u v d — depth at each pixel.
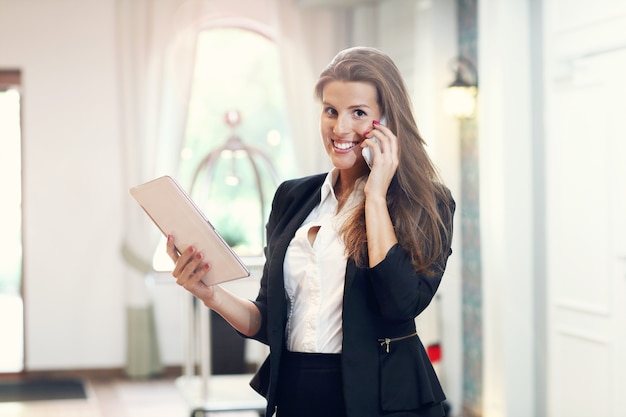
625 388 4.45
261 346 5.28
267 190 7.84
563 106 4.90
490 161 5.34
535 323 5.22
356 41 7.50
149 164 7.54
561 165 4.93
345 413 1.98
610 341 4.55
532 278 5.24
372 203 1.96
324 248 2.05
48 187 7.62
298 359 2.03
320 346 2.01
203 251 2.07
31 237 7.60
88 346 7.68
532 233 5.24
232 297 2.19
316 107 7.62
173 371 7.72
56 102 7.62
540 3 5.13
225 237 7.52
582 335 4.76
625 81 4.40
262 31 7.84
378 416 1.96
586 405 4.75
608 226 4.55
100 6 7.64
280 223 2.17
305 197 2.19
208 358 4.75
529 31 5.24
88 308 7.67
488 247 5.40
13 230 7.88
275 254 2.10
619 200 4.47
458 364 6.00
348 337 1.96
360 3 7.39
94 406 6.53
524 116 5.24
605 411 4.60
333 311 2.02
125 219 7.57
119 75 7.55
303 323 2.04
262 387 2.17
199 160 7.83
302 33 7.61
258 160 7.84
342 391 1.98
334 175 2.16
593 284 4.68
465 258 5.97
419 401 1.99
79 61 7.62
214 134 7.86
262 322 2.23
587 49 4.68
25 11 7.57
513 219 5.22
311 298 2.04
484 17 5.37
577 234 4.80
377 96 2.01
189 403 4.78
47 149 7.61
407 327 2.01
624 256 4.44
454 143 6.06
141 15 7.52
